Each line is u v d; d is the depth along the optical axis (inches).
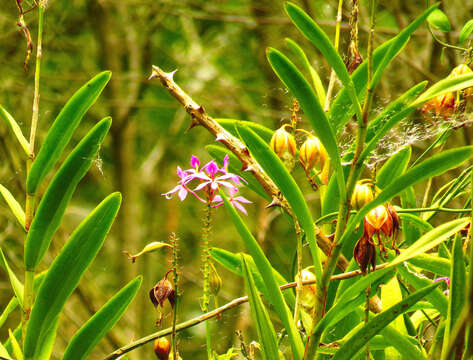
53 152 35.1
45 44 116.3
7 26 109.3
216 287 35.8
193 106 35.1
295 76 32.3
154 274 117.6
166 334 34.7
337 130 37.9
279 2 114.0
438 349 41.4
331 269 32.4
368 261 33.4
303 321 36.1
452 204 69.6
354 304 33.1
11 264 99.7
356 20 35.9
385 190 31.8
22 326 35.0
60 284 34.3
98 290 103.7
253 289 33.1
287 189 32.7
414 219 37.0
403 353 33.6
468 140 48.6
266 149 32.6
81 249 34.3
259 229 104.7
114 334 97.4
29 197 35.3
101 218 34.4
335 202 37.8
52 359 93.0
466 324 30.0
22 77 111.7
